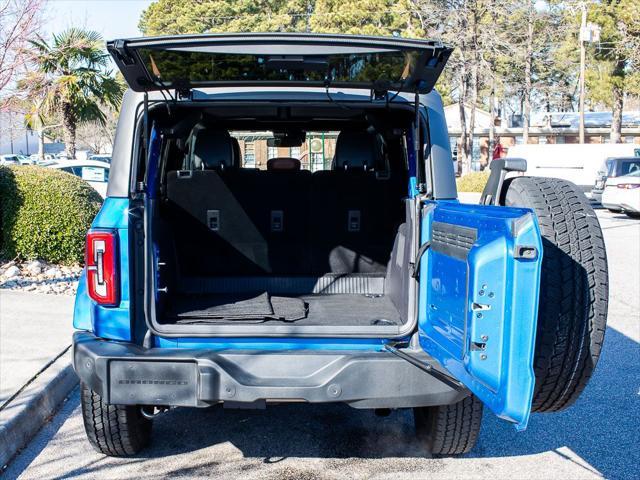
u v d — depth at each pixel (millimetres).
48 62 10898
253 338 3592
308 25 45531
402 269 3975
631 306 8828
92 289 3572
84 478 3998
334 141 5734
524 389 2771
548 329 3164
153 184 3906
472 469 4148
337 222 4652
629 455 4395
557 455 4391
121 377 3422
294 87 3975
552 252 3221
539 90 56031
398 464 4203
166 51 3299
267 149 5797
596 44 41844
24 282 8805
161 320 3725
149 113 3939
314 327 3559
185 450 4391
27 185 9414
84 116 19828
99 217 3627
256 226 4617
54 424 4906
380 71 3570
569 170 27000
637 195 19188
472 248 2924
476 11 38719
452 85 49531
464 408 3951
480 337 2865
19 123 12117
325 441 4551
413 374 3410
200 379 3377
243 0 53625
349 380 3389
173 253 4387
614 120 45438
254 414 5035
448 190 3822
